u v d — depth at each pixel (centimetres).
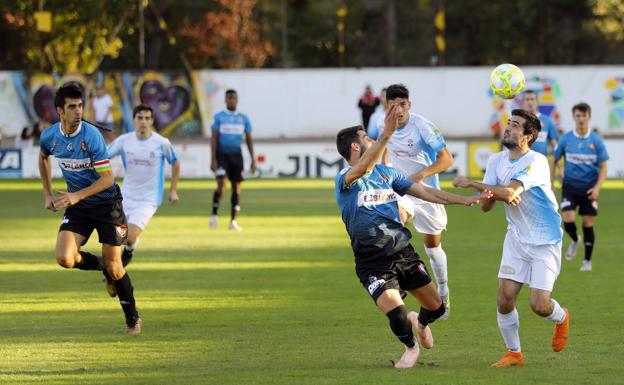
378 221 2314
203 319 3036
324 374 2312
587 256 4122
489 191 2316
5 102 11225
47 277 3931
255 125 11988
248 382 2234
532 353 2552
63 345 2656
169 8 16525
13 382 2241
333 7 16950
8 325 2944
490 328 2886
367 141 2334
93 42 13312
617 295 3453
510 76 3234
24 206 7094
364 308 3212
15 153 10000
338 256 4519
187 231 5566
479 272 4019
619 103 11538
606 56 14912
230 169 5656
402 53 16012
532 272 2394
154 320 3022
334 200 7550
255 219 6231
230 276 3938
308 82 11950
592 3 14825
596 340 2705
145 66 14525
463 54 15862
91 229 2828
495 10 15525
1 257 4534
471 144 9831
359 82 11950
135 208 3825
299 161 10031
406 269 2334
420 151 3192
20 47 13212
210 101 11850
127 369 2372
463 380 2248
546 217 2391
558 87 11606
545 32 14900
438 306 2400
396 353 2550
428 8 15975
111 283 2864
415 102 11938
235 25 16688
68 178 2830
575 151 4212
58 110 2744
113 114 11612
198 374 2317
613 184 8988
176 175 3903
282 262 4331
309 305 3272
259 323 2966
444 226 3130
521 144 2394
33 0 12938
